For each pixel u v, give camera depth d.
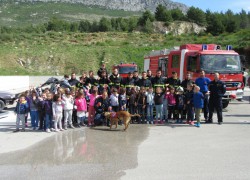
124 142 9.52
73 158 7.91
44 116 11.45
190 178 6.44
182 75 16.59
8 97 16.81
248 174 6.64
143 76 12.98
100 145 9.19
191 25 102.00
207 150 8.50
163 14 103.69
